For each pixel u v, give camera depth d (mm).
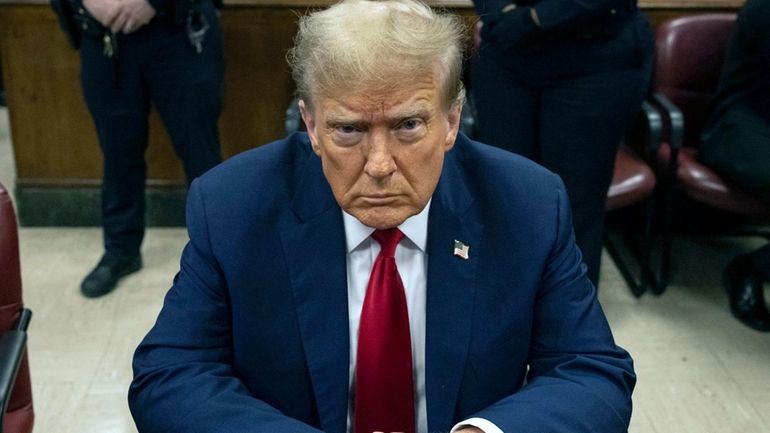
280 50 2773
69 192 2984
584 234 2273
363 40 801
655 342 2391
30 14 2723
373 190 862
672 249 2959
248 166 1040
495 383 1029
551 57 2066
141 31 2271
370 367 1008
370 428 1032
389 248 1011
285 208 1019
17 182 2967
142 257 2801
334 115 828
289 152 1051
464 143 1078
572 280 1035
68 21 2312
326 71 811
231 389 981
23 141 2918
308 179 1026
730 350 2355
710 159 2387
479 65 2209
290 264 1007
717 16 2570
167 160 2955
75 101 2855
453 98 862
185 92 2350
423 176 865
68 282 2645
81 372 2193
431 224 1022
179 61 2314
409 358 1013
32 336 2348
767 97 2361
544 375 1022
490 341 1014
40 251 2846
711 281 2746
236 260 996
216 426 937
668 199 2508
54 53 2779
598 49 2041
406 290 1032
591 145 2143
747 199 2344
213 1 2400
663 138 2576
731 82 2424
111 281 2580
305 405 1034
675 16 2729
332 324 1008
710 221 3041
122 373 2195
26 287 2605
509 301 1014
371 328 1002
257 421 938
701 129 2562
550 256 1029
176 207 3012
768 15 2264
